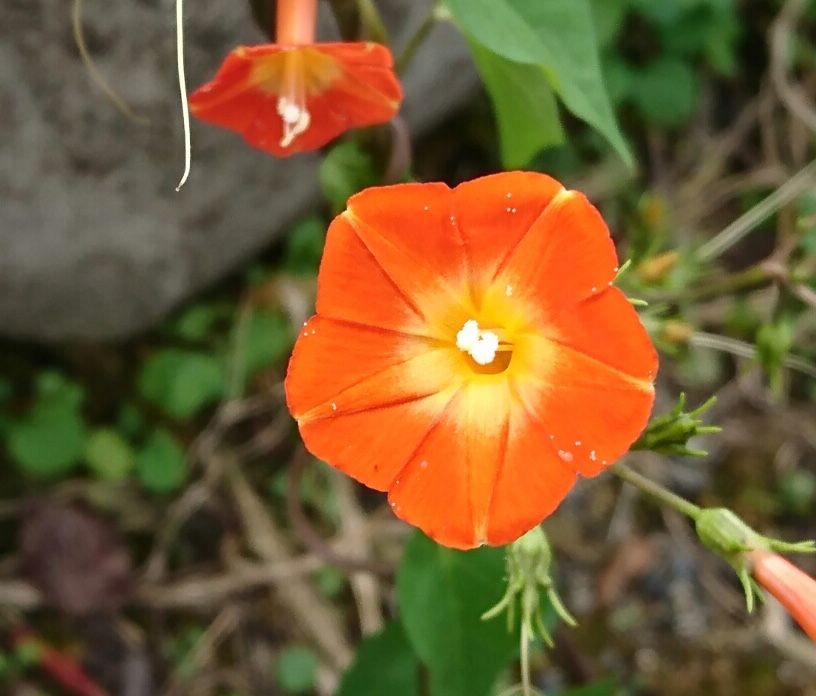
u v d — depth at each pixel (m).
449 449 0.08
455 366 0.08
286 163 0.14
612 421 0.08
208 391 0.15
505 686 0.14
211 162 0.14
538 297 0.08
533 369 0.08
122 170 0.13
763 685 0.15
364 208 0.08
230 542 0.15
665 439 0.09
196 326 0.15
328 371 0.08
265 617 0.15
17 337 0.15
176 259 0.15
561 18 0.09
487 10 0.08
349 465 0.08
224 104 0.09
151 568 0.15
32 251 0.14
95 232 0.14
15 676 0.14
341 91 0.09
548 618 0.10
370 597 0.15
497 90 0.10
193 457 0.15
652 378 0.08
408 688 0.11
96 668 0.14
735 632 0.15
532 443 0.08
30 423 0.15
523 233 0.08
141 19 0.12
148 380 0.15
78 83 0.13
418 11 0.14
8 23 0.12
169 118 0.13
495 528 0.08
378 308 0.08
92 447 0.15
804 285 0.12
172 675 0.15
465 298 0.08
